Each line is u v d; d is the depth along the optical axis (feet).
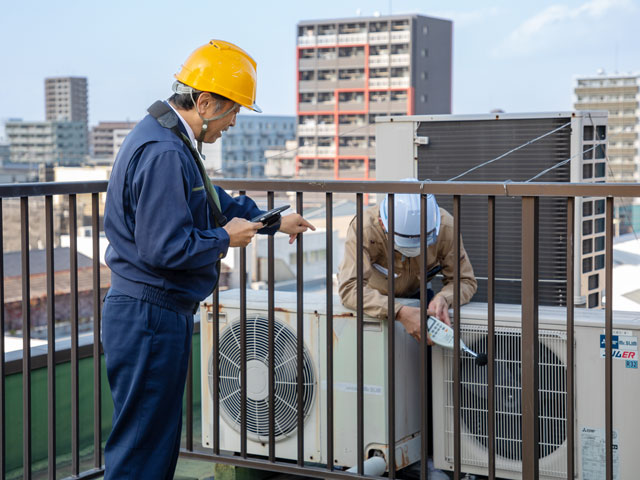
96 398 8.40
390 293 7.80
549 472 8.17
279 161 434.71
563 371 8.00
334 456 8.85
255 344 9.10
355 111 427.74
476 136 11.25
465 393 8.55
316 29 430.20
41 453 10.08
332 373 8.16
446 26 440.04
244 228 6.88
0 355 7.47
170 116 6.59
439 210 9.19
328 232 7.86
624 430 7.74
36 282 170.30
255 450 9.30
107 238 6.70
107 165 354.54
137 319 6.57
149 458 6.73
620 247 28.40
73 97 643.86
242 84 6.71
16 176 355.56
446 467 8.77
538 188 6.86
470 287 9.09
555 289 10.86
